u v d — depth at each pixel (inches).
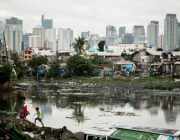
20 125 1218.6
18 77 4682.6
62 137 1170.6
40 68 5526.6
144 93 3240.7
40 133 1187.3
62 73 5310.0
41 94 3078.2
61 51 6742.1
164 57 5659.5
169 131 852.0
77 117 1879.9
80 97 2859.3
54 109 2161.7
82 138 1210.6
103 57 6358.3
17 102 2470.5
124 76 4918.8
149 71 4835.1
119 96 2962.6
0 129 965.8
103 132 928.3
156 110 2174.0
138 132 863.1
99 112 2070.6
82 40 5807.1
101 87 3848.4
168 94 3142.2
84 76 5113.2
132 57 5959.6
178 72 4490.7
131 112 2090.3
